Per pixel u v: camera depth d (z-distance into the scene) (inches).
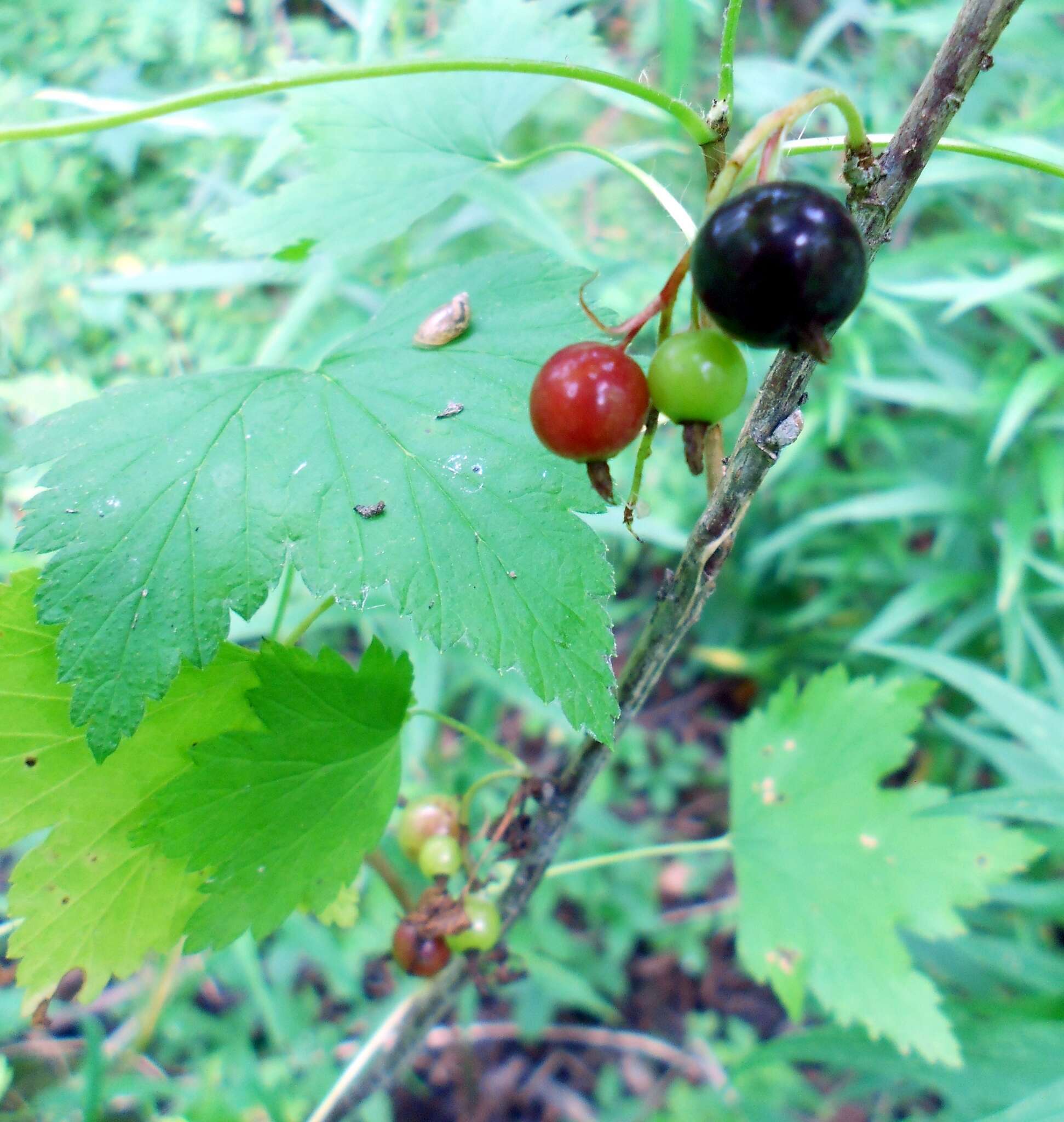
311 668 3.2
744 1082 8.1
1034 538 9.3
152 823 3.1
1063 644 8.8
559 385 2.3
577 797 3.8
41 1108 5.3
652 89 2.6
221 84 2.6
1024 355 8.4
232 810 3.2
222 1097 5.0
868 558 9.7
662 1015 9.4
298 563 2.9
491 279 3.5
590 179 10.2
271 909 3.3
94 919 3.2
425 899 3.8
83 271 9.5
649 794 10.9
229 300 10.0
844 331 8.6
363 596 2.8
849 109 2.3
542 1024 8.6
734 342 2.4
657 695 11.6
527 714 10.1
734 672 10.9
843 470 10.7
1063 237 8.0
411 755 6.4
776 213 2.1
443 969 4.1
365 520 2.9
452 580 2.8
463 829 4.0
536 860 3.9
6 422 5.2
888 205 2.4
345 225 3.7
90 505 2.9
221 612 2.8
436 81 3.9
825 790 4.5
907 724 4.4
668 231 9.7
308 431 3.1
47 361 8.9
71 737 3.0
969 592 8.5
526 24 4.1
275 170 8.7
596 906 9.4
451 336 3.3
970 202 9.9
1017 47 7.4
